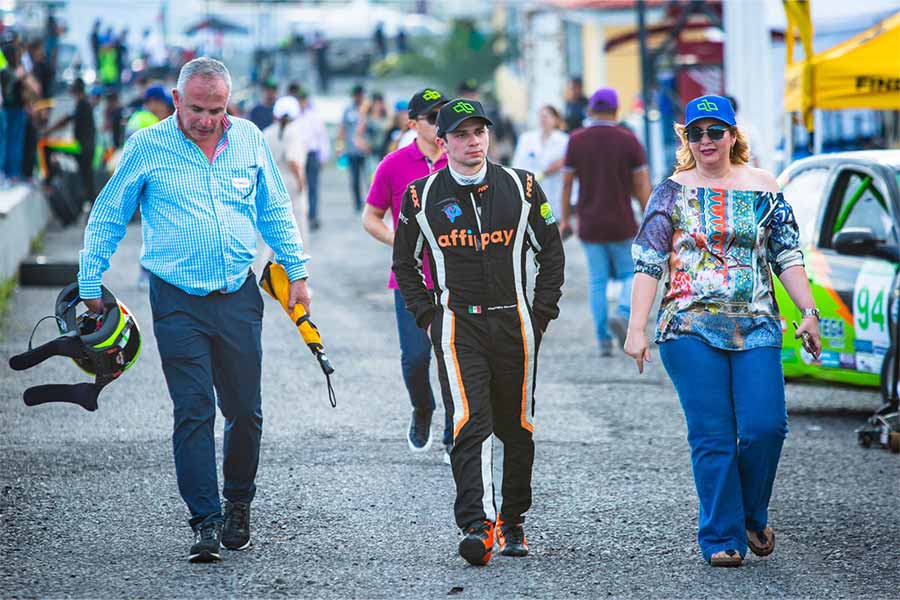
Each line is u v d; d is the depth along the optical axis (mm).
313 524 17297
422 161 20469
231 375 15984
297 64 145000
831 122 48156
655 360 30000
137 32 106375
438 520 17484
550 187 38375
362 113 68438
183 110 15641
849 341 23469
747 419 15523
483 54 132375
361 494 18719
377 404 24859
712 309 15727
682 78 65375
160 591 14617
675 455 21141
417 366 20469
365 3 141250
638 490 19047
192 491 15758
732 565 15578
